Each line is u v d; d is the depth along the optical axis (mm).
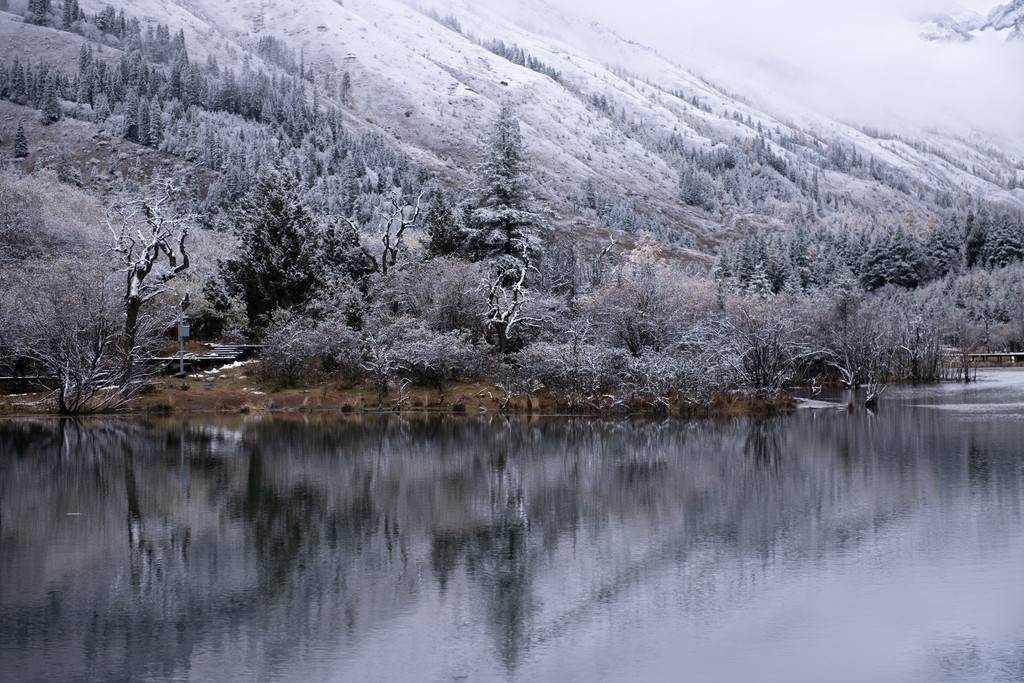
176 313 52844
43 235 58156
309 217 60750
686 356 51531
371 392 50312
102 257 54188
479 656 14539
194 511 24594
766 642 15023
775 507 25203
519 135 62844
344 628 15836
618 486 28359
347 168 182125
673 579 18562
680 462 33000
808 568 19219
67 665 14125
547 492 27453
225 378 52094
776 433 41156
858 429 42719
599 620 16172
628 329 56250
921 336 82375
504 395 49125
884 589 17703
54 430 40656
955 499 25766
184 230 48906
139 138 194500
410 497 26656
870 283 134250
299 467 31594
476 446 36844
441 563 19797
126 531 22484
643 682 13469
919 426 43656
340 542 21547
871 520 23391
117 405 47094
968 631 15383
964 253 141875
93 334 45781
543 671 13938
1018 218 154375
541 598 17438
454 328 53781
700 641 15109
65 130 195375
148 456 33625
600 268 76375
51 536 21938
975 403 57250
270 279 57094
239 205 87188
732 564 19609
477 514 24500
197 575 18875
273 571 19188
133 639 15266
